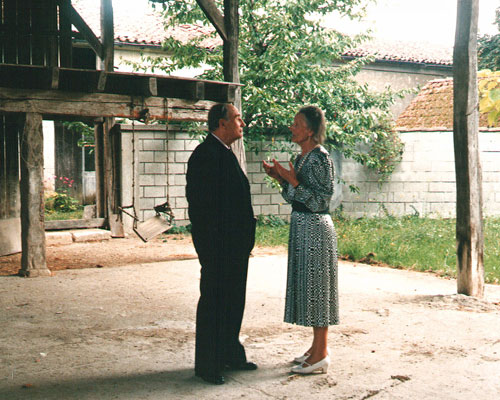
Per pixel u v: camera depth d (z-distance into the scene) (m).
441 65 20.84
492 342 4.43
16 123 9.20
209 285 3.62
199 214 3.62
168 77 7.46
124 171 11.12
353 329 4.79
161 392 3.44
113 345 4.36
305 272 3.70
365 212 13.88
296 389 3.48
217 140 3.76
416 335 4.61
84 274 7.26
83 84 7.27
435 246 9.12
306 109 3.77
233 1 8.30
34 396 3.35
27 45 9.02
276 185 12.64
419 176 14.11
